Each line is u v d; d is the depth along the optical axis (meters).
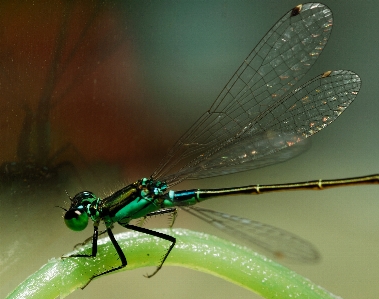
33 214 0.10
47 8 0.10
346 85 0.10
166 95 0.12
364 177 0.10
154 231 0.09
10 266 0.10
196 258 0.09
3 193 0.10
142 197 0.10
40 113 0.10
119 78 0.11
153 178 0.10
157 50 0.12
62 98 0.10
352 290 0.12
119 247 0.09
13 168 0.10
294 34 0.10
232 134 0.10
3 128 0.10
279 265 0.09
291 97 0.10
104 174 0.10
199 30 0.12
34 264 0.10
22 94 0.10
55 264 0.09
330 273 0.12
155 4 0.11
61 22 0.10
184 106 0.12
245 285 0.09
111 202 0.10
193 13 0.12
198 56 0.12
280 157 0.10
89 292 0.12
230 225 0.10
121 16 0.10
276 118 0.10
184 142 0.10
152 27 0.11
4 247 0.10
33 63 0.10
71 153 0.10
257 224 0.10
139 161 0.11
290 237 0.10
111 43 0.10
